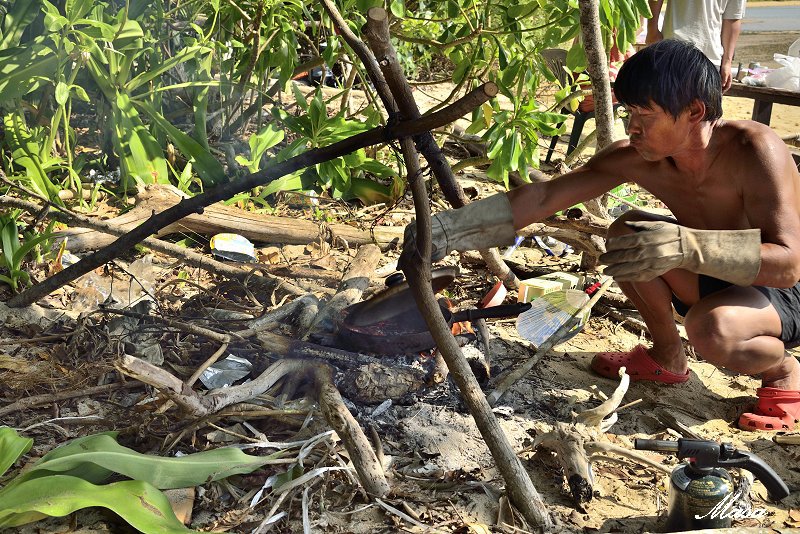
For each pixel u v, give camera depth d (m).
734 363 2.86
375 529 2.40
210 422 2.68
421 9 5.54
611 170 2.87
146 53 4.93
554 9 4.56
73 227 4.07
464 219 2.72
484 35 4.67
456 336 3.03
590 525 2.47
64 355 3.07
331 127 4.50
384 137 2.41
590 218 4.04
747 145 2.60
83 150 5.26
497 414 3.00
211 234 4.25
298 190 4.70
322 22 4.93
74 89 4.68
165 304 3.50
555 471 2.73
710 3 5.62
